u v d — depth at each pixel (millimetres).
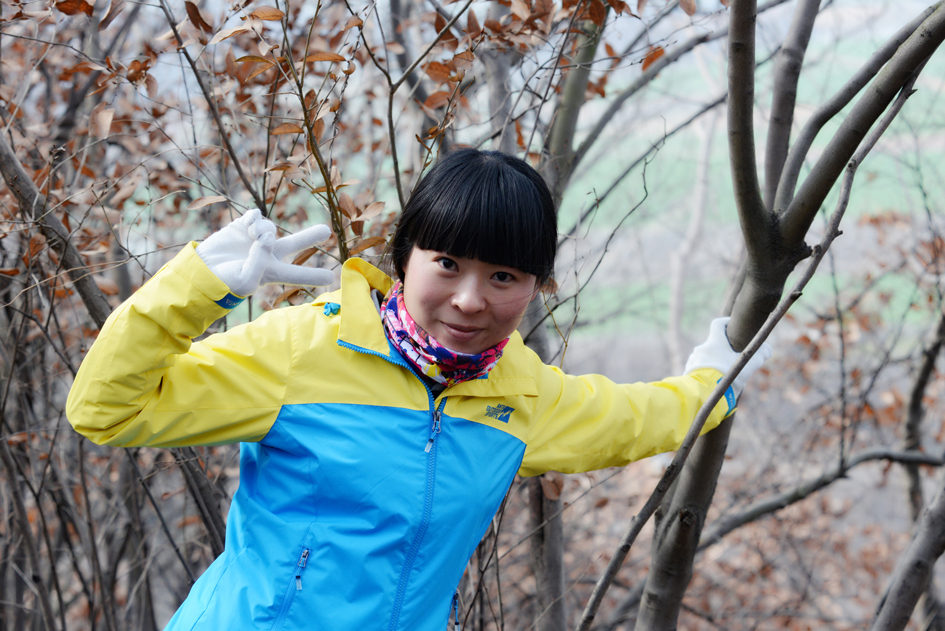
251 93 2525
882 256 5328
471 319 1276
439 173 1293
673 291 8734
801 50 1803
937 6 1513
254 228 1214
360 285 1395
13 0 2010
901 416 5000
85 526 2795
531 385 1486
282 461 1340
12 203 2223
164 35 1933
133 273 3377
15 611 3252
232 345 1290
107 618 2459
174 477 4016
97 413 1153
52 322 2871
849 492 7070
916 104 4625
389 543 1325
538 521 2189
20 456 2816
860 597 5754
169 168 2625
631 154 8656
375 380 1352
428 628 1400
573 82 2426
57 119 3234
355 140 3523
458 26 2418
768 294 1642
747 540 5094
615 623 3686
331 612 1306
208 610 1354
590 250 1961
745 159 1509
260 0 2496
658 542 1911
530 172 1312
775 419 5758
